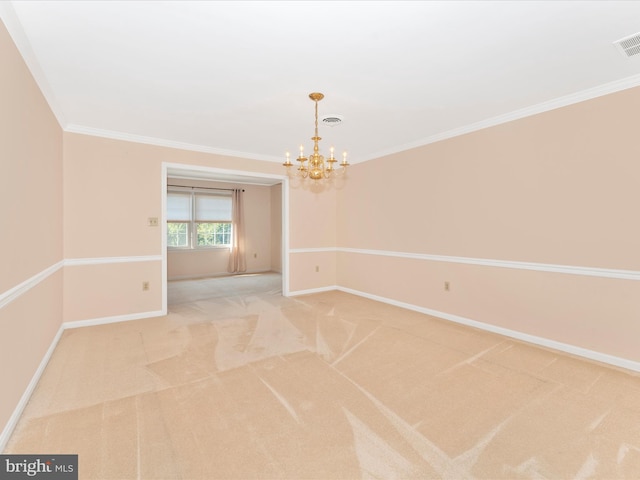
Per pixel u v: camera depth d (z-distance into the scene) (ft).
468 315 12.18
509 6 5.48
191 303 15.80
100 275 12.30
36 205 7.68
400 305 15.02
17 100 6.24
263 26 6.01
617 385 7.54
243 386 7.51
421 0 5.30
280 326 12.07
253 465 5.03
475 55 7.06
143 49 6.78
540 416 6.34
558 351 9.61
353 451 5.35
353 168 17.71
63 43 6.54
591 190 8.95
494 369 8.41
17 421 6.09
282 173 17.17
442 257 13.07
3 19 5.42
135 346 10.00
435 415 6.38
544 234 9.96
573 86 8.66
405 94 9.01
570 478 4.76
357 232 17.57
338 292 18.43
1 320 5.44
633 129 8.20
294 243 17.66
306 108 9.97
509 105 9.95
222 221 25.85
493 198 11.27
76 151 11.72
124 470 4.90
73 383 7.61
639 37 6.42
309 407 6.64
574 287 9.37
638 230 8.19
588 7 5.52
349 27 6.04
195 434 5.77
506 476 4.80
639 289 8.22
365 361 8.91
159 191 13.56
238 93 8.87
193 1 5.32
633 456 5.22
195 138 13.28
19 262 6.36
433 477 4.79
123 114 10.48
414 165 14.17
